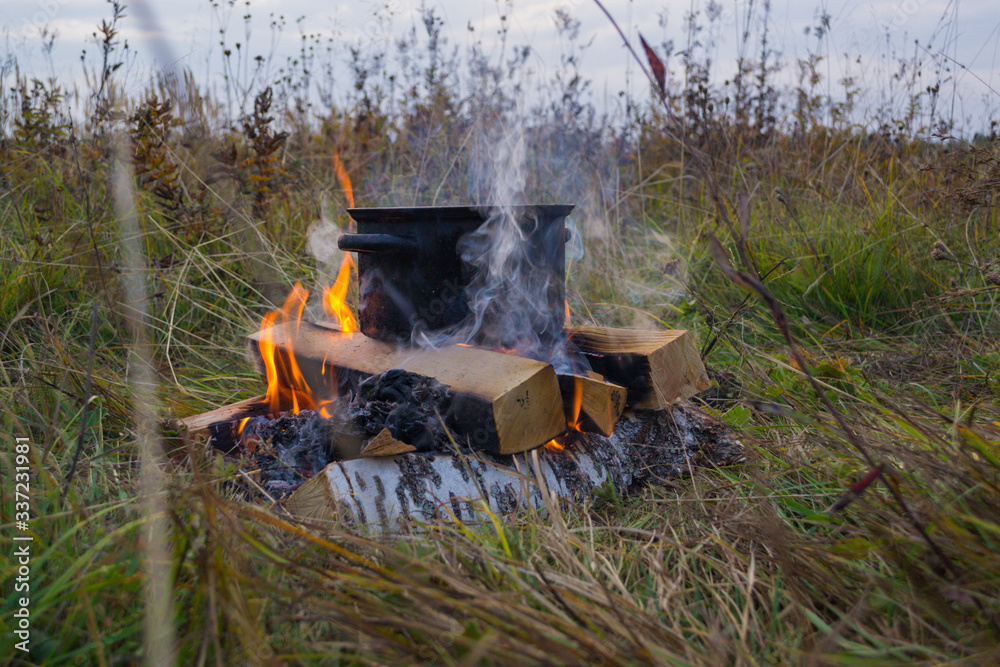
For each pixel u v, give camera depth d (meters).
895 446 1.48
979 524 1.13
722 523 1.42
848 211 3.50
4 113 3.84
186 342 2.82
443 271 1.76
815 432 1.76
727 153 4.07
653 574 1.29
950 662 0.97
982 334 2.62
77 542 1.28
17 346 2.41
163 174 3.21
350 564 1.22
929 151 3.69
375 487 1.49
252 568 1.17
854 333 2.97
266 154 3.44
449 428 1.66
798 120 4.43
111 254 3.10
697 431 1.91
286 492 1.64
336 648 1.03
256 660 0.97
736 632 1.15
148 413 1.95
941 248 2.73
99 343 2.65
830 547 1.23
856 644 1.05
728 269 1.10
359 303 1.99
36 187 3.58
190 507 1.29
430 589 1.08
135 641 1.06
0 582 1.13
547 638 0.96
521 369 1.61
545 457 1.71
